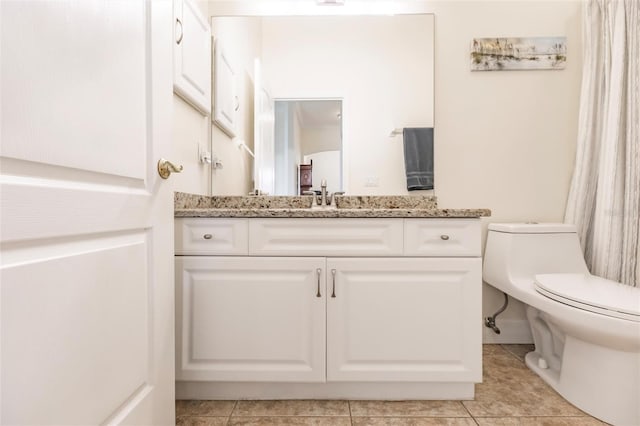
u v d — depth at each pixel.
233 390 1.33
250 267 1.27
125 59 0.80
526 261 1.62
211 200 1.75
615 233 1.60
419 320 1.26
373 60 1.83
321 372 1.27
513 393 1.38
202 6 1.73
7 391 0.52
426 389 1.33
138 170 0.86
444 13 1.84
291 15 1.83
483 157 1.86
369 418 1.22
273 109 1.83
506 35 1.84
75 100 0.65
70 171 0.65
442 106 1.86
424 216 1.26
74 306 0.65
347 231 1.27
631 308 1.07
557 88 1.84
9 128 0.52
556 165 1.85
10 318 0.52
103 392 0.73
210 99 1.73
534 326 1.65
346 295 1.27
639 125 1.54
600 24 1.73
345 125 1.83
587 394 1.24
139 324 0.87
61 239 0.63
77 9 0.65
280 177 1.83
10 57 0.52
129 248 0.82
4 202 0.51
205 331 1.27
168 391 1.01
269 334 1.27
